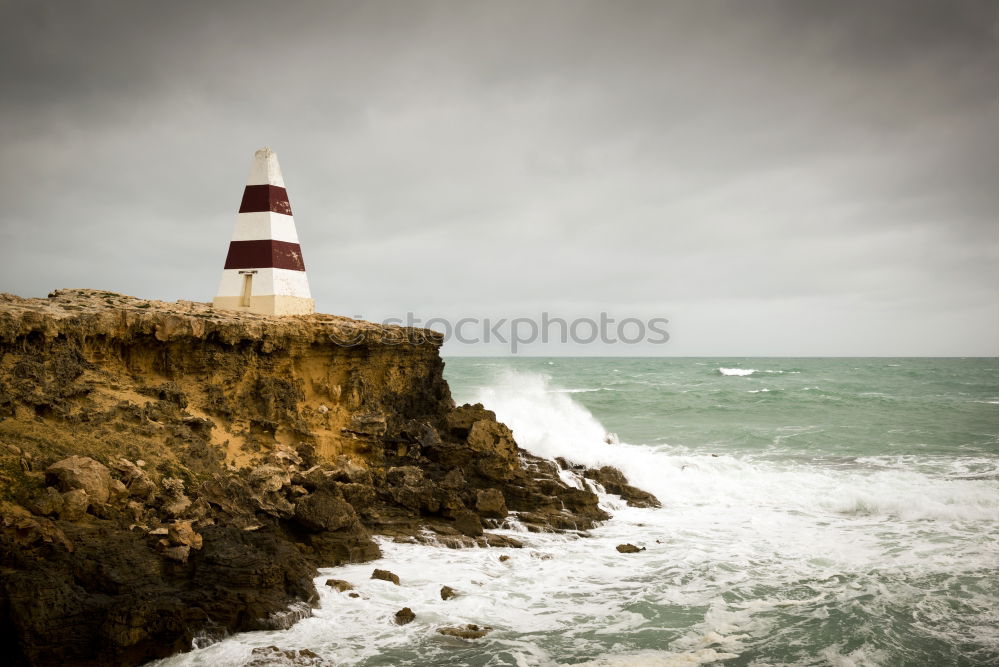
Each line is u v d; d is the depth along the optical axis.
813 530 22.00
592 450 29.42
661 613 15.52
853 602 16.05
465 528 20.23
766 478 28.72
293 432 22.30
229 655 12.98
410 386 27.84
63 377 17.86
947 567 18.36
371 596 15.76
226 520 16.73
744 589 16.91
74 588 12.91
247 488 18.14
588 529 21.81
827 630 14.70
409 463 23.39
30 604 12.10
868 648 13.98
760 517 23.55
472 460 23.56
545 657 13.46
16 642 11.99
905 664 13.45
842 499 24.67
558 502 22.75
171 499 16.09
